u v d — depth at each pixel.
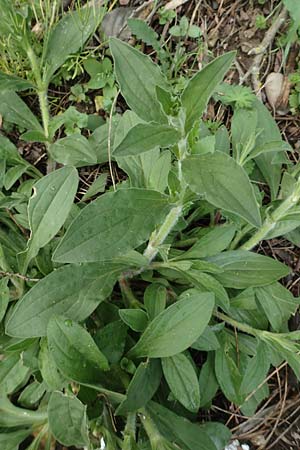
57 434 0.36
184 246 0.49
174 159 0.47
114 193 0.32
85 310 0.40
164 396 0.44
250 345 0.46
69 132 0.52
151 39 0.55
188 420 0.41
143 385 0.38
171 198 0.34
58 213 0.40
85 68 0.54
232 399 0.43
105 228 0.32
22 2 0.53
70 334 0.36
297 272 0.52
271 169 0.50
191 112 0.29
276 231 0.44
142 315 0.41
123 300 0.46
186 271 0.41
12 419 0.42
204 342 0.41
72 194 0.40
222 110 0.55
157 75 0.31
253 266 0.43
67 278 0.40
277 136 0.52
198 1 0.57
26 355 0.41
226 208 0.27
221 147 0.49
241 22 0.58
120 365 0.41
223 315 0.44
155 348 0.38
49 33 0.50
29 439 0.45
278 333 0.43
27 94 0.55
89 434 0.39
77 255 0.32
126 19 0.56
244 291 0.44
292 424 0.48
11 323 0.38
